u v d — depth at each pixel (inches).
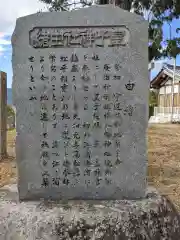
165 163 292.4
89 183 126.1
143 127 124.3
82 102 123.7
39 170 125.5
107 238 109.0
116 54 122.2
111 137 124.8
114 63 122.4
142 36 121.4
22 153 124.7
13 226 112.3
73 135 125.0
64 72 123.0
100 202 123.0
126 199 126.0
